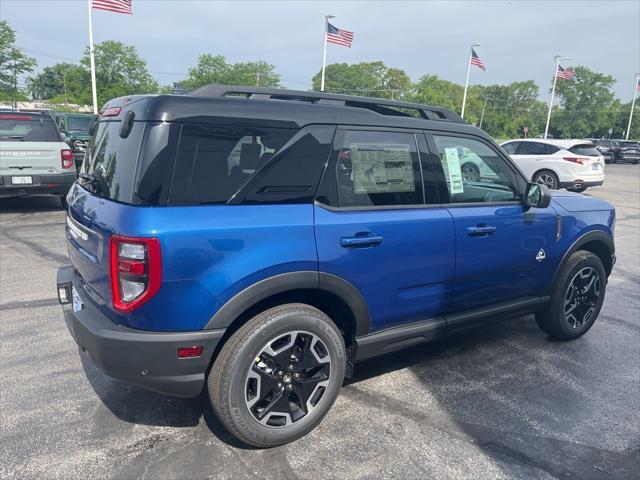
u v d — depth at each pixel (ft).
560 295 13.79
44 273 19.39
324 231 9.20
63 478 8.45
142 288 7.90
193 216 8.07
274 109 9.04
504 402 11.17
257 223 8.55
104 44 172.24
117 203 8.31
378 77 364.38
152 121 8.10
